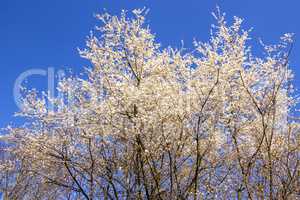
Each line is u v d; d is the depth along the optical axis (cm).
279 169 1069
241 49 1166
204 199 1152
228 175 1177
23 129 1277
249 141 1162
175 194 1090
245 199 1161
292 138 1108
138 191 1107
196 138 1061
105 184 1230
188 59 1231
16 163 1505
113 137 1185
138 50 1237
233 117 1126
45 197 1527
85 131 1200
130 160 1171
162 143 1105
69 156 1237
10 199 1558
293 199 1030
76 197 1387
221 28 1173
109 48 1243
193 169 1166
